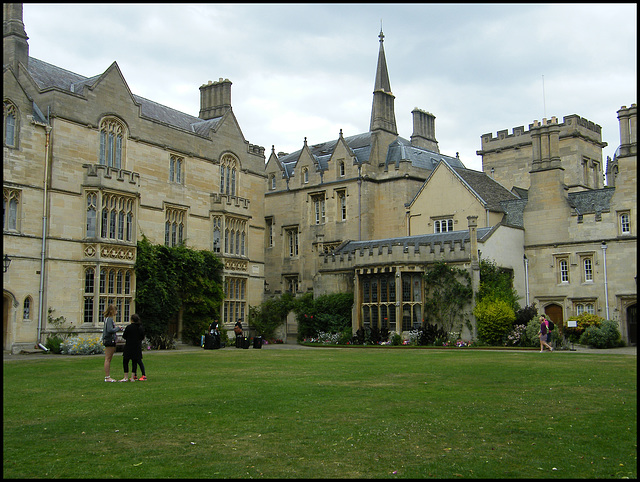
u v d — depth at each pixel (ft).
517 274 133.80
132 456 28.99
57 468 27.09
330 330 138.00
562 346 107.76
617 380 53.72
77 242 111.65
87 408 40.37
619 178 124.57
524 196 162.81
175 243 134.51
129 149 124.36
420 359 79.41
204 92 162.61
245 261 149.59
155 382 53.88
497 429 34.22
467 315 120.06
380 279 130.31
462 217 144.97
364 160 170.71
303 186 178.70
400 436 32.55
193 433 33.27
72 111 113.09
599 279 125.80
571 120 170.81
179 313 133.08
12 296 101.09
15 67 114.62
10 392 47.80
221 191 148.56
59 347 102.78
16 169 103.55
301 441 31.53
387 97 177.06
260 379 55.93
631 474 26.35
